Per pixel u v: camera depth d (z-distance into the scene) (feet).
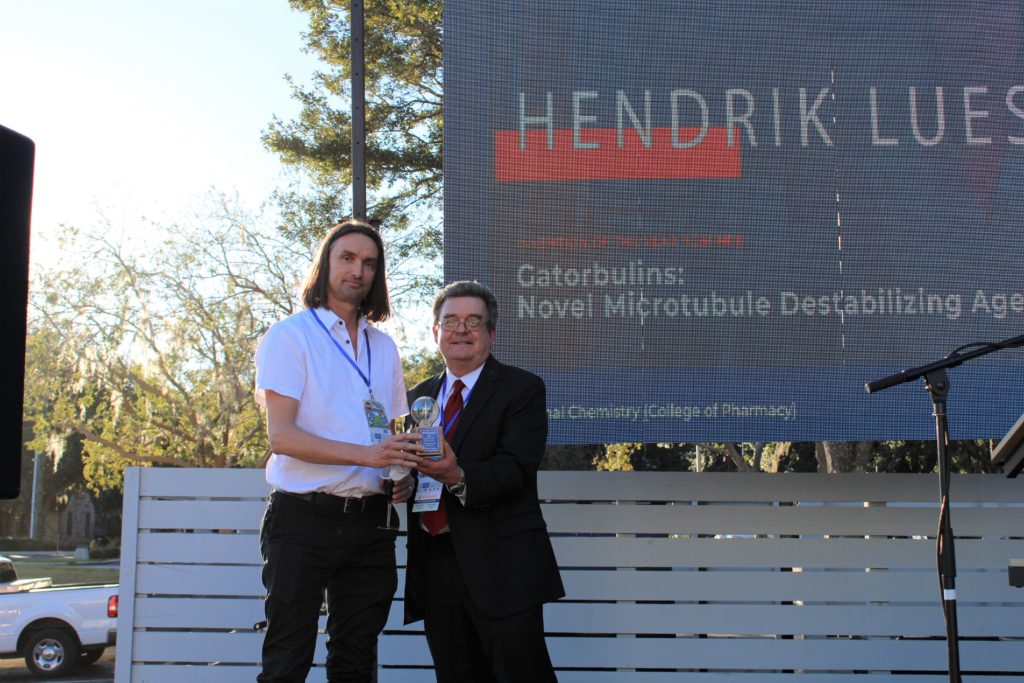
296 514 9.60
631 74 13.91
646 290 13.56
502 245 13.58
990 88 14.05
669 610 13.58
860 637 13.58
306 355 9.84
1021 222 13.85
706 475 13.82
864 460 36.22
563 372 13.41
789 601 13.65
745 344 13.51
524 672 9.88
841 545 13.62
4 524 128.36
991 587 13.50
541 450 10.37
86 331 58.95
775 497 13.73
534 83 13.84
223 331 56.29
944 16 14.14
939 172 13.89
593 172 13.71
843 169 13.85
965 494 13.62
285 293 55.72
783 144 13.87
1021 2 14.16
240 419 57.41
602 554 13.70
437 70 41.88
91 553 117.50
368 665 10.03
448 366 10.93
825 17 14.08
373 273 10.32
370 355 10.43
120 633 13.85
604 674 13.48
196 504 14.07
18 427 6.45
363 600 9.96
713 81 13.93
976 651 13.48
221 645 13.82
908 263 13.70
